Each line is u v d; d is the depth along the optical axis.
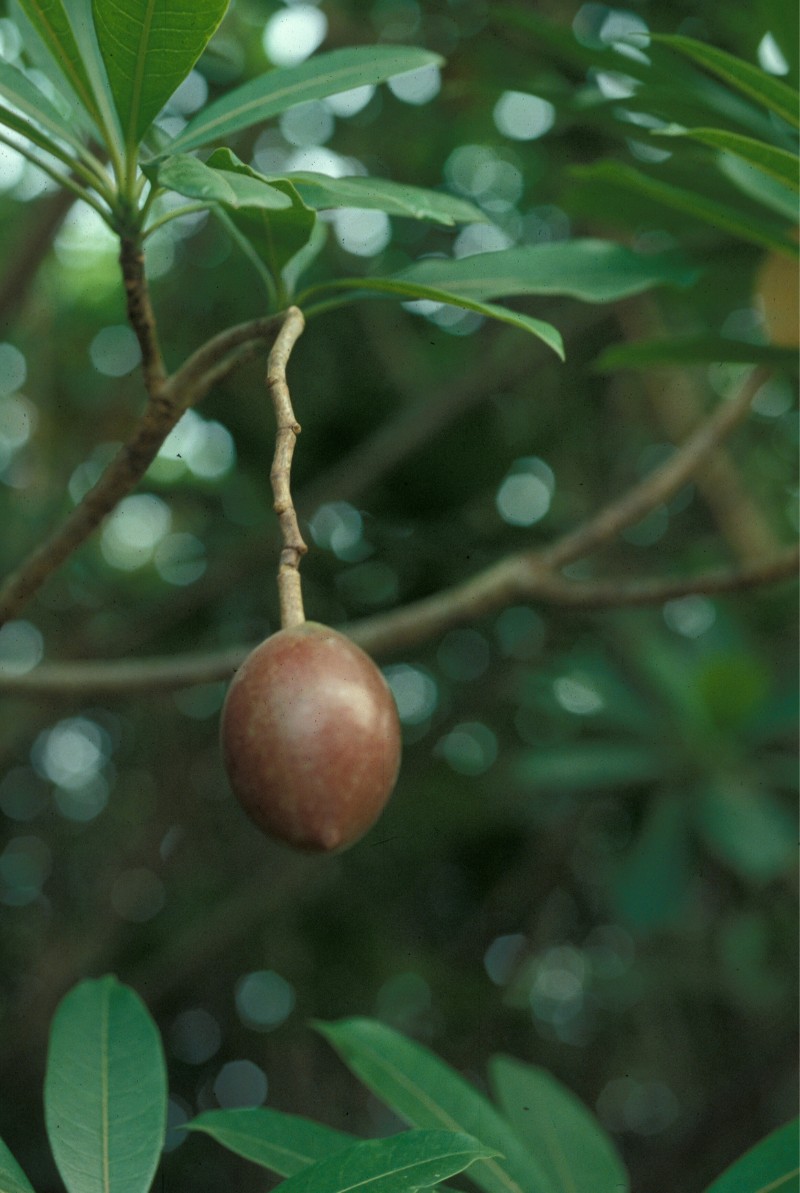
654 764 3.86
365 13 3.37
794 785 3.78
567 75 2.87
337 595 3.15
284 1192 1.12
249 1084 4.80
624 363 2.07
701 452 2.25
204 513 3.79
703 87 2.06
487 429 3.36
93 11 1.19
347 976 4.58
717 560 4.40
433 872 4.80
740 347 2.00
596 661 4.05
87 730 4.70
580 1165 1.71
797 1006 4.79
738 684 3.76
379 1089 1.57
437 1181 1.10
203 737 4.61
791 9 1.98
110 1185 1.25
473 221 1.43
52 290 4.22
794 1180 1.39
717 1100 4.74
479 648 4.26
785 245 1.75
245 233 1.41
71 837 4.95
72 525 1.54
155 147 1.59
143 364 1.46
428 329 4.04
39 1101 4.46
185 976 4.22
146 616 3.46
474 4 3.16
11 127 1.28
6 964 4.81
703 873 5.05
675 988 5.14
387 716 1.15
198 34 1.21
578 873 5.34
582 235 3.85
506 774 4.39
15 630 4.05
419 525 3.21
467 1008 4.86
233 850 4.83
